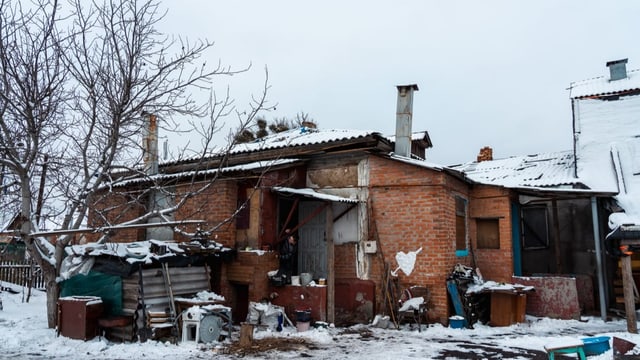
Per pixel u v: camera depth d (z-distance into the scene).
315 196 9.86
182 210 11.30
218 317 8.16
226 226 10.53
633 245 9.42
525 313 10.65
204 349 7.51
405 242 10.51
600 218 12.33
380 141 10.87
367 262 10.79
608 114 14.41
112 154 8.16
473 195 12.40
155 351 7.26
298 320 9.20
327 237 10.21
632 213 11.04
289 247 10.61
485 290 10.07
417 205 10.48
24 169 7.95
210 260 9.63
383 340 8.46
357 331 9.34
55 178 8.58
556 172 14.59
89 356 6.94
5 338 7.74
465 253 11.55
